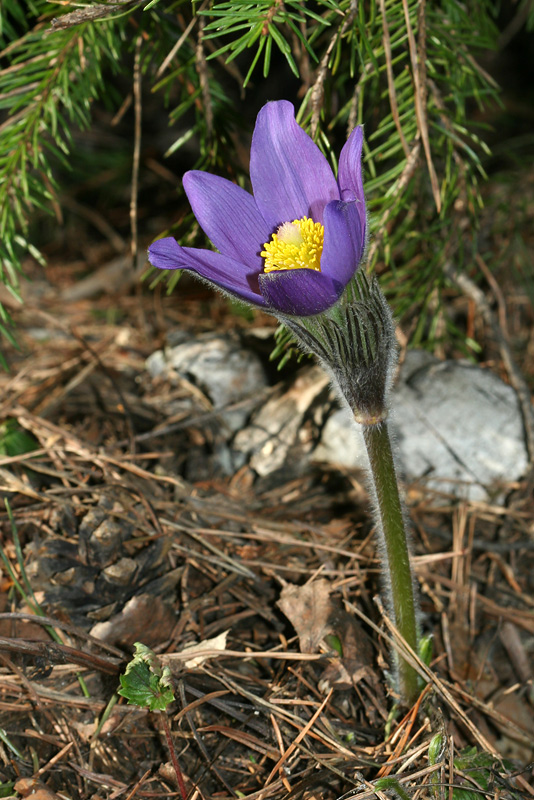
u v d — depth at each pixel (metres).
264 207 0.43
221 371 0.58
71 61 0.50
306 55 0.50
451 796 0.43
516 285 0.68
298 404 0.56
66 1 0.47
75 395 0.58
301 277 0.39
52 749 0.44
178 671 0.45
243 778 0.44
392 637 0.46
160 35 0.51
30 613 0.47
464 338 0.60
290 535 0.52
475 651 0.50
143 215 0.90
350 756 0.44
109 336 0.66
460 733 0.47
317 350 0.41
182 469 0.55
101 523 0.48
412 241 0.57
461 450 0.54
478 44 0.50
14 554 0.48
